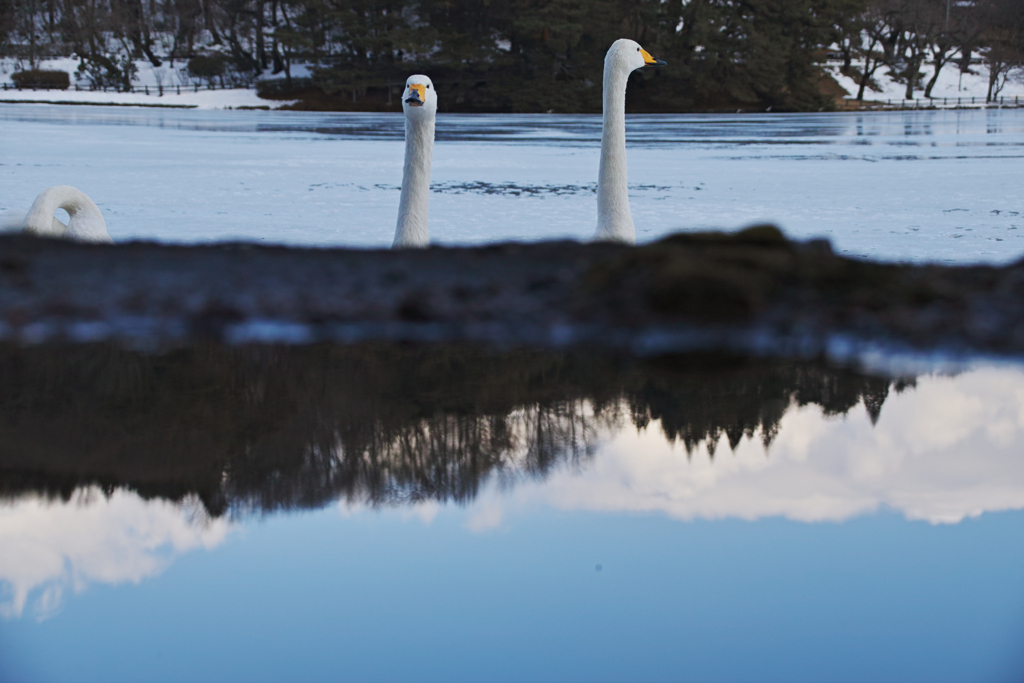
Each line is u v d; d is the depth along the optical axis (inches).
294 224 616.4
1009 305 193.6
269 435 123.1
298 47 3415.4
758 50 3376.0
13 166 987.9
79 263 246.7
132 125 1989.4
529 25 3225.9
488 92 3454.7
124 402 142.1
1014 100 4237.2
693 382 149.6
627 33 3563.0
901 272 217.9
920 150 1366.9
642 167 1101.7
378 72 3474.4
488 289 211.3
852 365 160.9
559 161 1181.1
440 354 169.6
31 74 3639.3
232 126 2085.4
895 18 3986.2
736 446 116.9
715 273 191.9
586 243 275.9
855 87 4210.1
